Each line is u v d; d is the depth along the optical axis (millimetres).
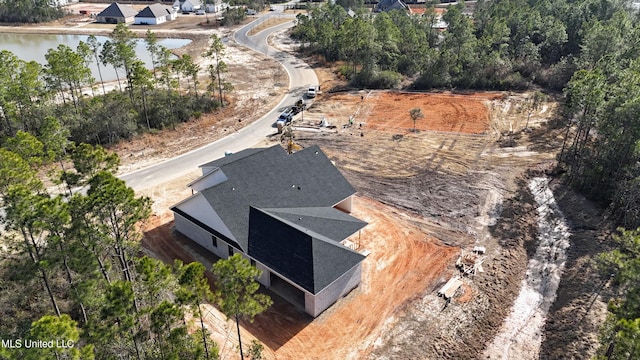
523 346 25000
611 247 31547
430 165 45125
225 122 57625
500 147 49219
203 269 19328
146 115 53031
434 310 27172
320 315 26625
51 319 15375
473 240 33750
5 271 25312
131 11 121250
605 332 20062
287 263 26703
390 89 70312
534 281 29953
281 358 23688
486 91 68375
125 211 23781
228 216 29797
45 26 114812
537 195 40156
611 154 38375
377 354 24109
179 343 19203
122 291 18047
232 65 82938
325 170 36156
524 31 81312
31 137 29781
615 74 49125
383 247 32875
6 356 14633
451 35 81500
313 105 63438
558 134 52000
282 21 122688
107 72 76438
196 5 135000
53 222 21047
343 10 98500
